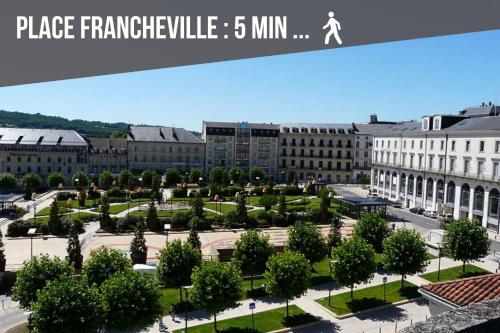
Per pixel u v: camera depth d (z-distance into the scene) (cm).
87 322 2631
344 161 15050
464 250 4497
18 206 8412
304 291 3553
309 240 4544
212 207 8675
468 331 1172
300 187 12288
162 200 9388
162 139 13900
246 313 3678
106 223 6794
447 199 8550
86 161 12950
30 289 3058
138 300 2869
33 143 12444
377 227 5094
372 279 4462
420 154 9550
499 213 7169
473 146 7869
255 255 4141
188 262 3738
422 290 2598
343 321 3550
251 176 13375
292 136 14912
